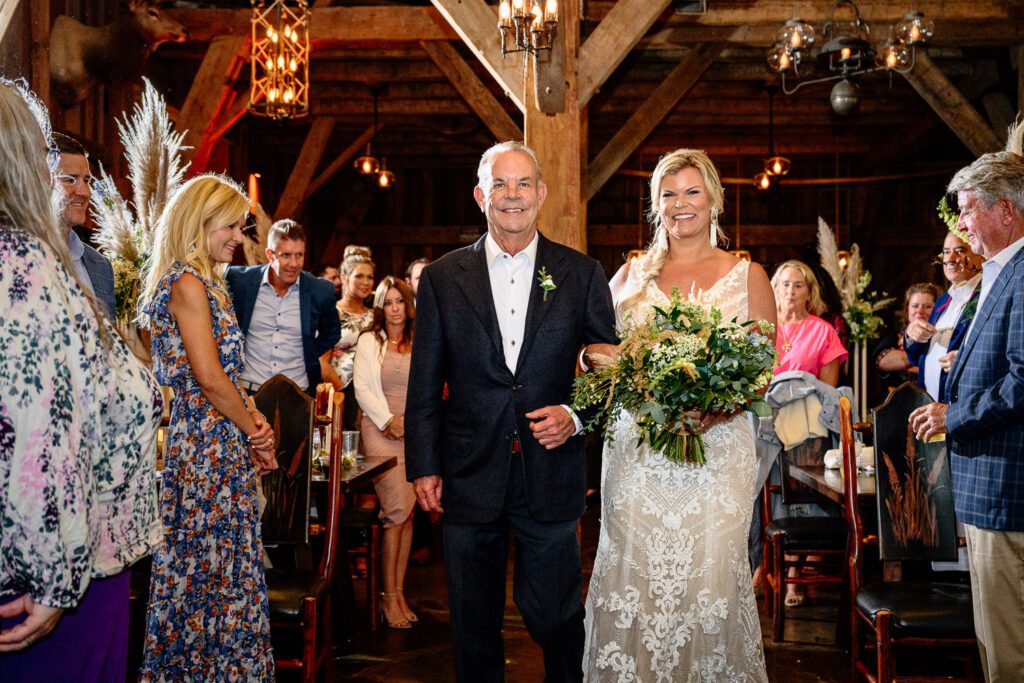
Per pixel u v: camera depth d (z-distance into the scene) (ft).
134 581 10.99
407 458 9.15
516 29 15.12
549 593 9.03
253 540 9.04
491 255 9.27
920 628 9.72
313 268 50.78
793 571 15.71
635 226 50.75
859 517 11.66
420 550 19.16
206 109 27.17
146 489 6.04
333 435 11.61
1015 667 8.02
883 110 39.68
